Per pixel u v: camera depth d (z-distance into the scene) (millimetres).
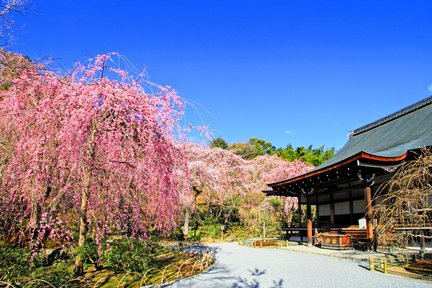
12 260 6223
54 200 5777
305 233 17500
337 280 6324
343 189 12953
